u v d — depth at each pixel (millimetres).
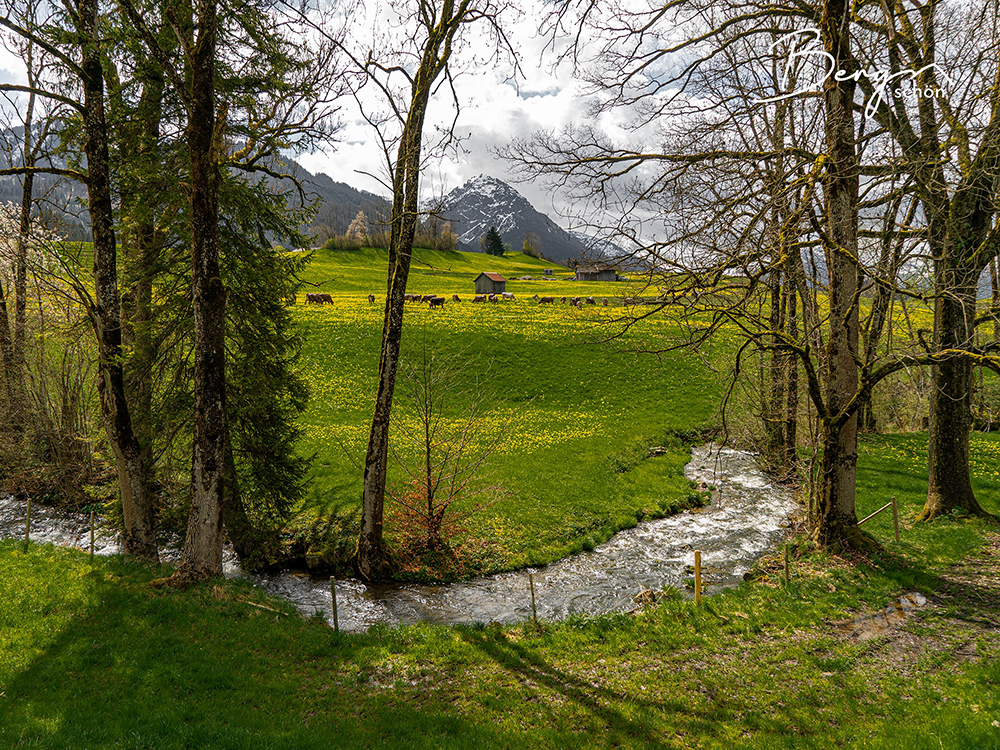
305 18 14820
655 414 35375
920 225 15391
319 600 16094
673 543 20031
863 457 26906
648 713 9133
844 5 12688
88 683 9742
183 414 17969
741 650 11047
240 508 18609
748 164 12703
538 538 20094
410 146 16078
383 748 8188
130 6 12391
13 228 19969
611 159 13852
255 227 18406
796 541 17141
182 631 11836
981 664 9719
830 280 14469
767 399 25078
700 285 12023
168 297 17812
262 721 8852
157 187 16203
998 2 14297
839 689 9438
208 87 13125
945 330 16797
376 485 17500
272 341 18781
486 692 10055
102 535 19891
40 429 23719
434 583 17406
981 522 16562
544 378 40969
